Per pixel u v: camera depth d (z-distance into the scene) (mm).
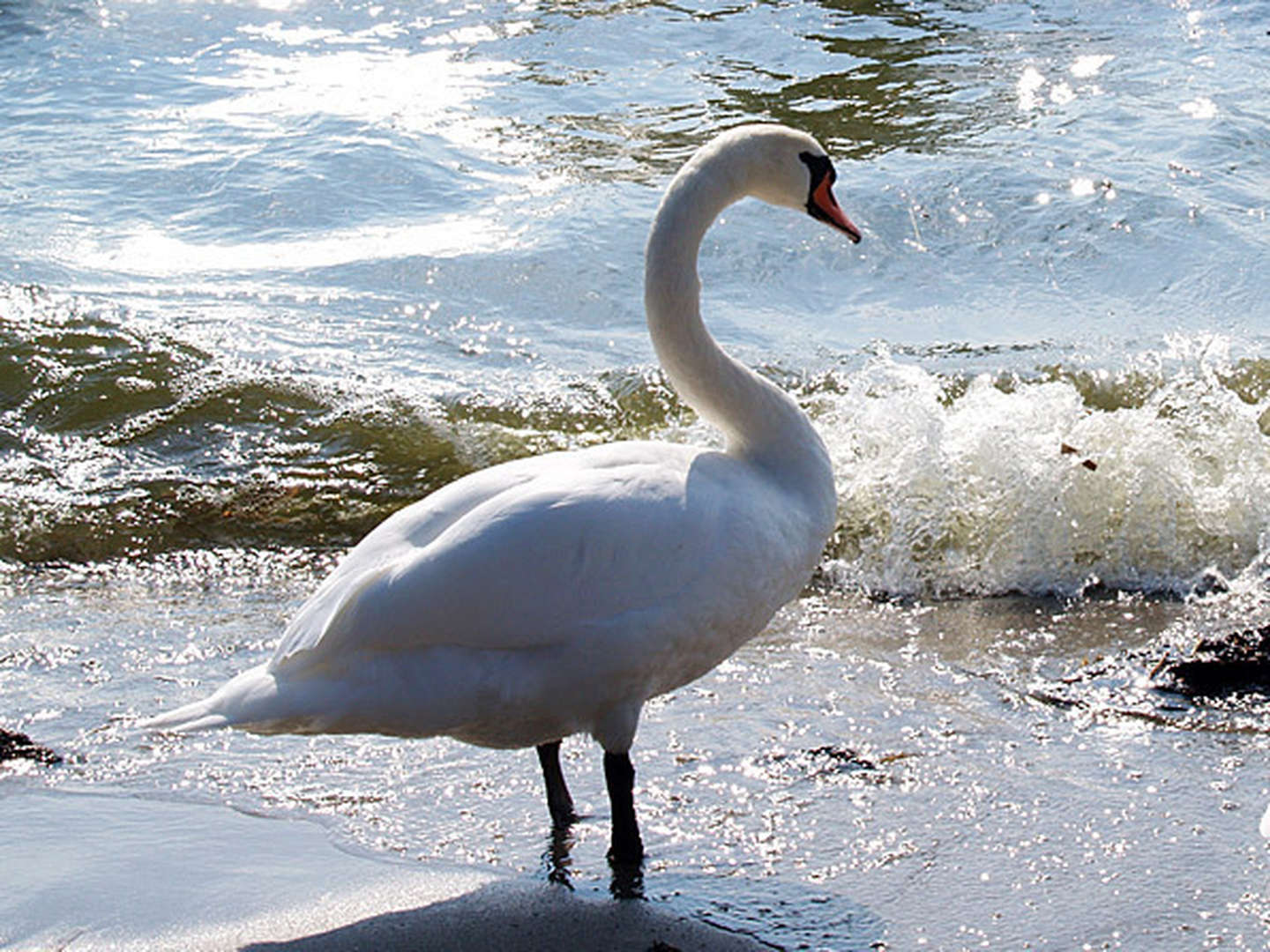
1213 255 12430
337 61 17094
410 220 13242
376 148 14500
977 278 12320
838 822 5891
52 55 17359
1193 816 5848
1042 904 5320
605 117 15359
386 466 9930
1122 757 6328
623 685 5469
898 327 11602
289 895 5438
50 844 5781
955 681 7152
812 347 11211
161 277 12234
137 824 5930
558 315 11812
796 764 6340
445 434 10234
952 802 6008
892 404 9242
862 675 7250
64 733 6695
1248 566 8523
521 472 5641
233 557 9008
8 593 8484
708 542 5465
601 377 10867
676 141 14688
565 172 14070
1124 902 5305
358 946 5117
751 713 6812
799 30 17766
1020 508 8695
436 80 16406
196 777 6312
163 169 14273
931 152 14250
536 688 5328
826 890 5453
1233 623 7816
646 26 17969
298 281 12219
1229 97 15375
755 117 15195
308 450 10094
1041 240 12719
